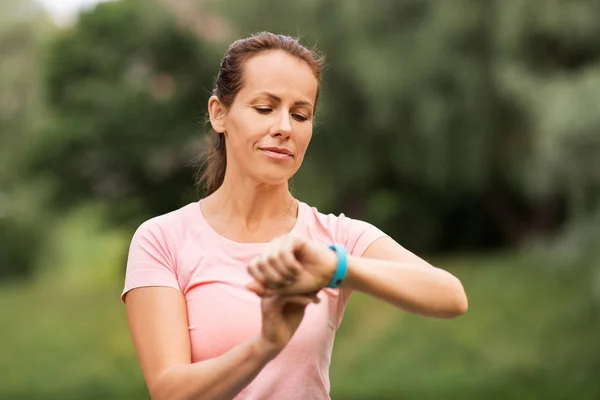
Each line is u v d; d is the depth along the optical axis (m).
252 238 2.78
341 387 17.28
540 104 18.11
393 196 26.55
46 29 27.39
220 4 22.64
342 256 2.31
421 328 19.48
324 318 2.70
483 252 26.59
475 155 21.03
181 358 2.62
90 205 30.45
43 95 26.88
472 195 24.91
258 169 2.71
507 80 18.92
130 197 28.20
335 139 22.91
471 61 20.42
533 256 21.97
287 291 2.26
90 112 26.39
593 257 17.30
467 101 20.50
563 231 19.58
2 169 28.39
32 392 18.12
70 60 26.20
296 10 20.97
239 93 2.74
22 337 21.84
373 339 19.52
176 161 27.30
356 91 21.92
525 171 20.47
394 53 20.64
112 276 35.69
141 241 2.78
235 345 2.65
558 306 19.11
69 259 37.47
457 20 20.00
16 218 31.89
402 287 2.41
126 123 25.94
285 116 2.69
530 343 18.20
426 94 20.56
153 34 25.08
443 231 27.25
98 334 21.64
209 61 24.22
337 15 20.75
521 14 18.41
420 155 21.97
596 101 15.53
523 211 25.27
